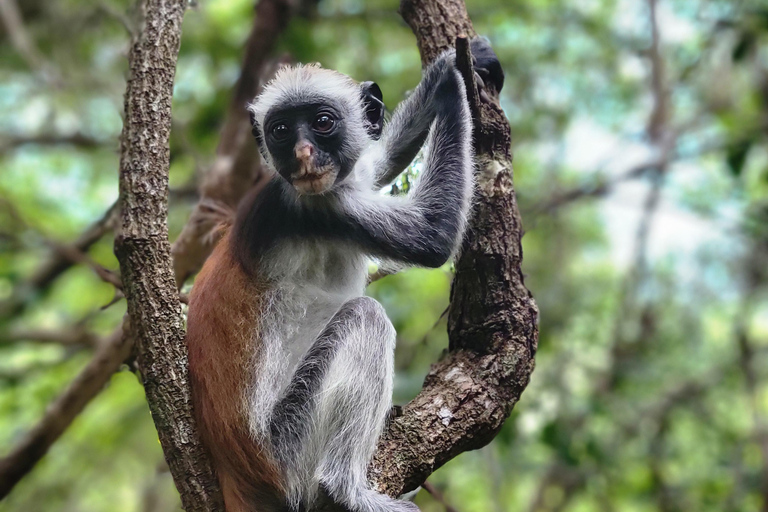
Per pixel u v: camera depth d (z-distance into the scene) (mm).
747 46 14555
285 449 7301
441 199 7523
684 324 18203
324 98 7641
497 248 7398
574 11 18641
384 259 7793
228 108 12312
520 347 7352
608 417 14656
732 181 17453
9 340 12000
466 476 15016
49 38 16172
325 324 7969
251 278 7551
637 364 15891
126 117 6234
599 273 21109
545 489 16062
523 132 18156
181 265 9992
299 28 13336
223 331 7227
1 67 16578
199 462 6438
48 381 14016
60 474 16094
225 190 10195
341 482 7125
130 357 9703
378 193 8242
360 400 7371
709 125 17828
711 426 16609
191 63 16016
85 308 16297
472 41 7992
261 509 7215
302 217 7824
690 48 19297
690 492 15570
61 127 17062
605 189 16812
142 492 16141
